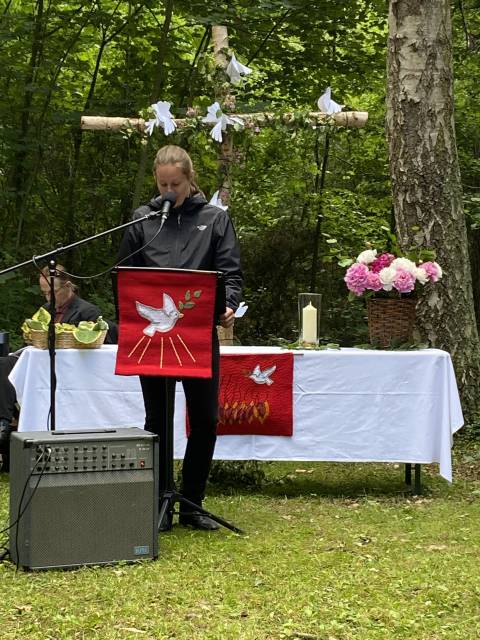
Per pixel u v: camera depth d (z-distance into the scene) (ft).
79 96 34.86
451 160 22.16
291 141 20.04
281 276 38.81
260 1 29.99
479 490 16.33
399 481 17.40
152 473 11.33
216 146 20.07
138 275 11.92
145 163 31.37
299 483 17.17
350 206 37.29
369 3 32.60
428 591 10.07
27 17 31.58
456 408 15.61
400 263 16.49
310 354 15.62
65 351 15.53
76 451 10.96
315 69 34.22
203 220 12.75
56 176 35.01
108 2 35.17
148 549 11.30
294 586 10.25
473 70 35.37
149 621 9.07
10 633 8.69
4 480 16.85
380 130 37.45
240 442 15.70
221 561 11.33
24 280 29.71
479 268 37.47
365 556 11.62
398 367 15.61
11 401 16.90
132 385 15.57
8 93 33.01
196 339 11.96
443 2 22.02
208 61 20.01
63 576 10.59
